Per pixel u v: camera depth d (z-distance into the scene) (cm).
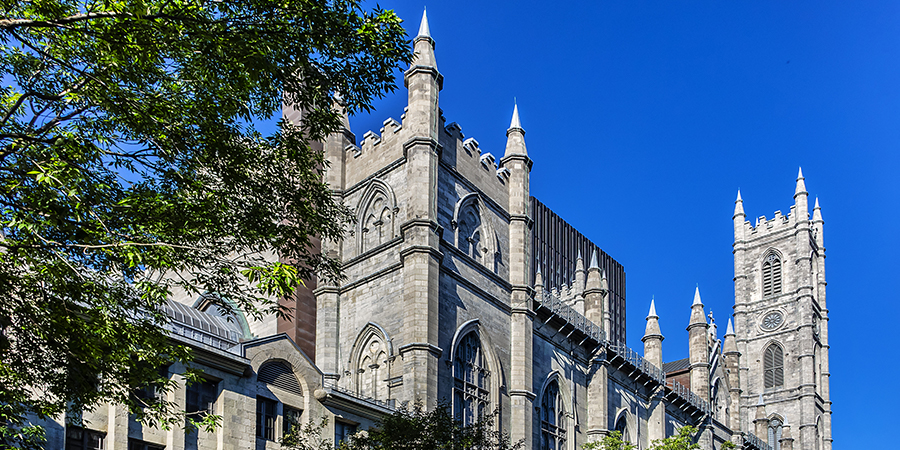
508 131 6506
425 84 5584
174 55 2234
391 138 5697
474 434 4441
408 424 4094
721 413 9912
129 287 2528
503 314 5891
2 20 1873
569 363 6594
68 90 2150
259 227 2481
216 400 3862
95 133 2298
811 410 13550
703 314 9619
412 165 5400
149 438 3578
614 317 11931
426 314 5047
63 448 3188
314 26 2231
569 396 6462
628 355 7562
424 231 5228
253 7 2152
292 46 2233
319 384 4362
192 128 2316
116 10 2025
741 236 15088
